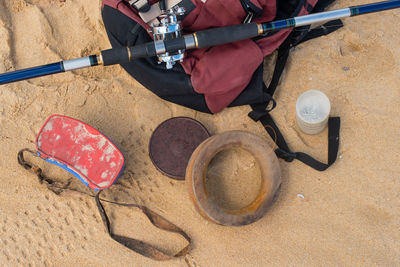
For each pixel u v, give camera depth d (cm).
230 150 120
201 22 114
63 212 117
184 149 118
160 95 121
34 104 125
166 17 107
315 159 118
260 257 113
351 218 114
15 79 107
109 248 115
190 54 117
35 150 122
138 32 115
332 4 131
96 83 125
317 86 124
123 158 114
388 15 128
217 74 114
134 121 124
